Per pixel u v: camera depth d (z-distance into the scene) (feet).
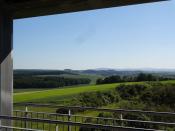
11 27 22.99
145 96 49.78
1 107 22.25
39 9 21.53
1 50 22.34
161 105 45.29
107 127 13.00
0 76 22.25
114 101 52.90
